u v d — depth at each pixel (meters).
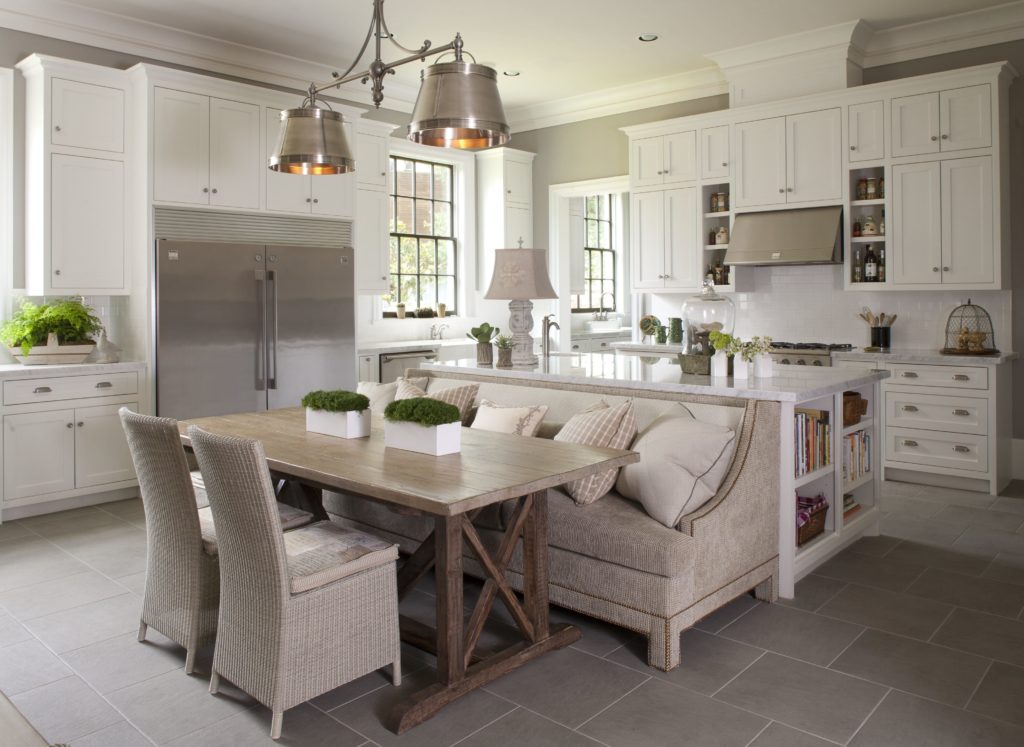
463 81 2.74
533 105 7.61
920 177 5.27
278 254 5.46
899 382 5.27
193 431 2.36
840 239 5.65
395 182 7.24
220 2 4.90
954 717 2.34
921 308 5.67
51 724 2.33
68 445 4.63
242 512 2.24
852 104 5.50
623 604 2.75
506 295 4.37
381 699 2.48
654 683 2.57
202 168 5.18
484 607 2.61
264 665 2.27
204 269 5.11
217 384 5.20
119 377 4.81
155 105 4.94
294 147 3.31
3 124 4.79
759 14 5.24
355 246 6.12
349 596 2.39
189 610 2.63
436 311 7.55
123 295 5.10
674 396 3.50
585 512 2.94
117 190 4.97
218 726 2.32
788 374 3.82
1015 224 5.26
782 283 6.30
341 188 5.99
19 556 3.85
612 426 3.18
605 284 9.90
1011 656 2.74
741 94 6.12
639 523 2.83
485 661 2.61
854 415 3.98
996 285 5.04
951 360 5.03
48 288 4.71
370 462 2.65
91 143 4.84
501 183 7.60
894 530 4.22
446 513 2.12
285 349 5.52
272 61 5.95
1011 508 4.64
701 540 2.78
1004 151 5.10
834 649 2.81
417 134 2.90
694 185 6.32
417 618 3.11
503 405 3.99
